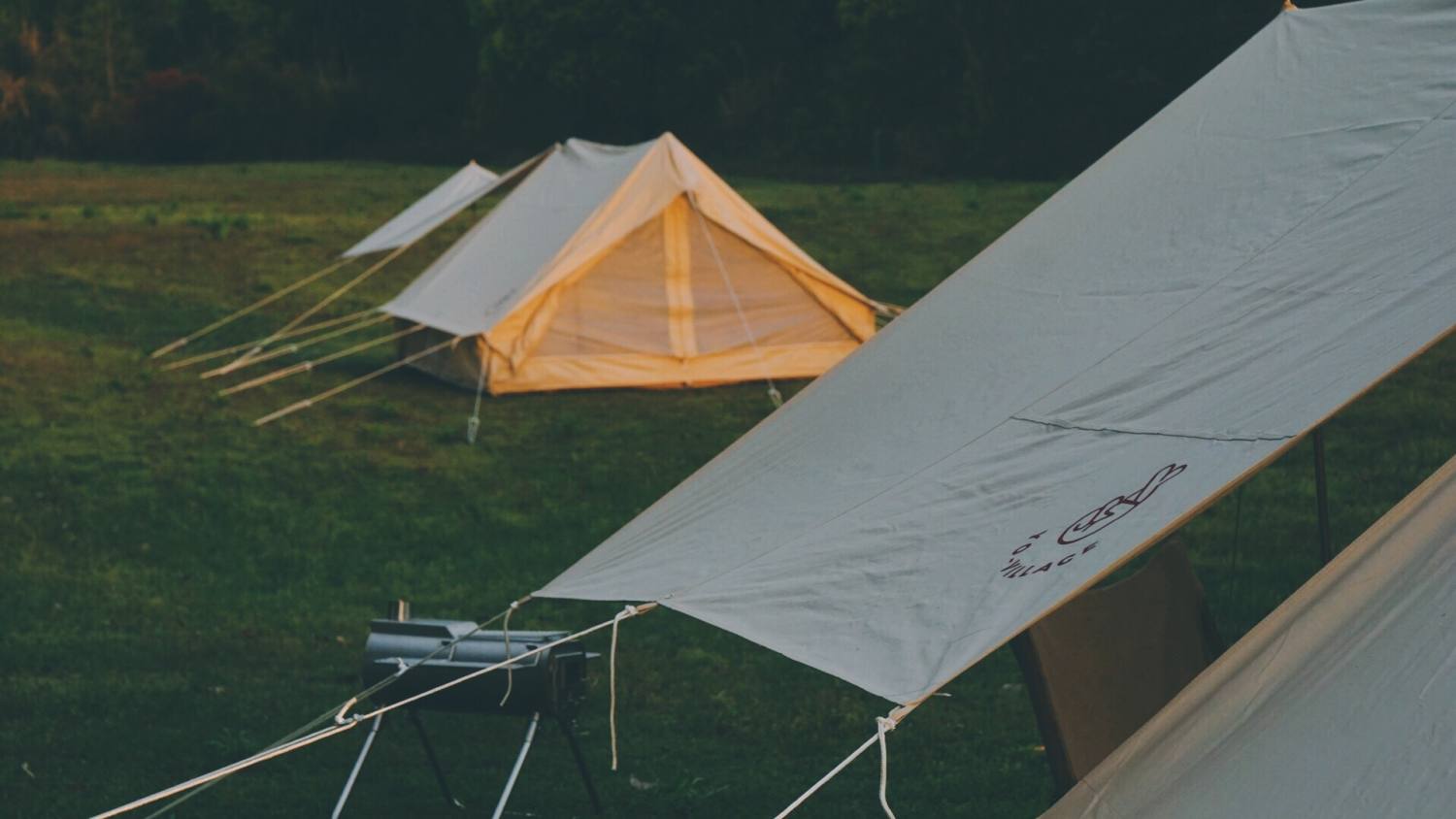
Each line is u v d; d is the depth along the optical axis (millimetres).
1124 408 4391
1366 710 3213
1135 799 3445
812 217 27719
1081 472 4156
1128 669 5520
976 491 4355
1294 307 4383
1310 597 3611
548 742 7203
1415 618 3326
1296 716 3320
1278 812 3145
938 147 43312
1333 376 3779
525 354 15359
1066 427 4469
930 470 4648
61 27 58750
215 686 7922
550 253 15547
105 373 16469
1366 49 5688
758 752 7047
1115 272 5305
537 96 53250
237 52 61688
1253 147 5531
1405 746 3088
